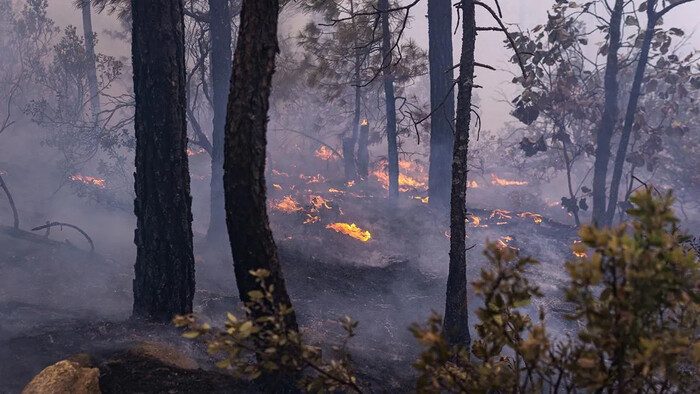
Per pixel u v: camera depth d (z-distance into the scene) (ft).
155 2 25.45
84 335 22.82
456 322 26.63
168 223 26.21
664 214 9.28
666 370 10.57
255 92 16.85
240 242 17.15
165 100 25.82
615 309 9.41
